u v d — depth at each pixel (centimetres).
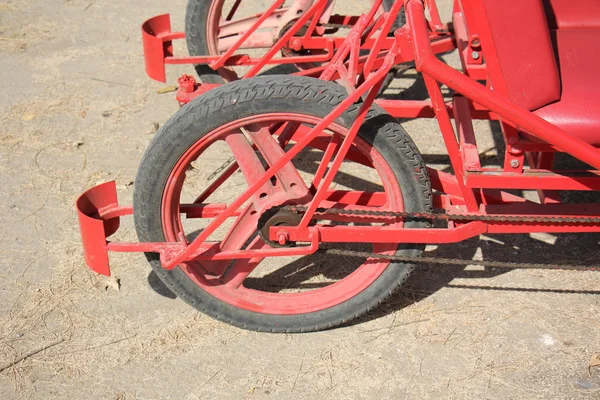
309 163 393
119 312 310
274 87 246
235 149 264
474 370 282
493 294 315
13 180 380
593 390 274
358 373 282
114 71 471
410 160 256
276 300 289
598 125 264
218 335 299
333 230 266
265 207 265
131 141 411
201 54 407
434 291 317
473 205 267
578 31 307
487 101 235
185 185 378
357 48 278
